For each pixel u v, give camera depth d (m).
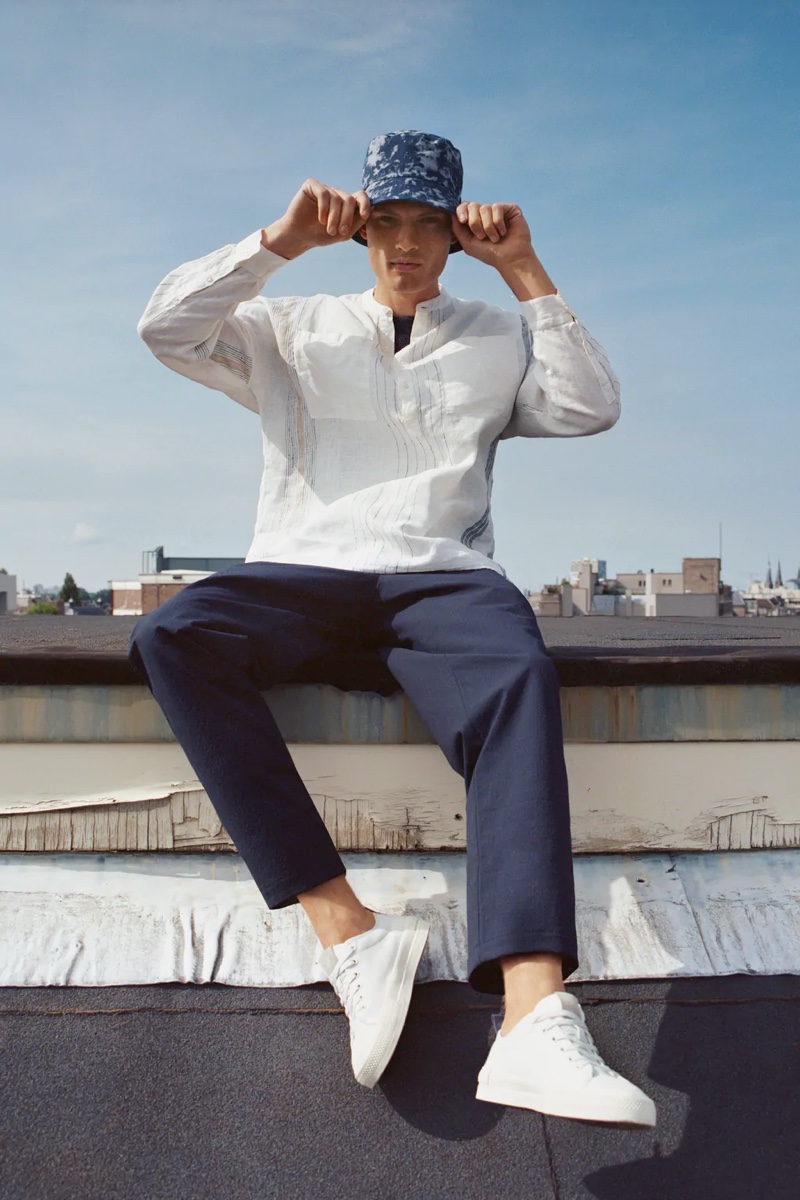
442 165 1.60
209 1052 1.25
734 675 1.62
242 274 1.59
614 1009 1.36
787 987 1.42
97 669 1.57
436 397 1.66
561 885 1.19
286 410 1.70
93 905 1.51
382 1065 1.17
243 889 1.55
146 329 1.59
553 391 1.67
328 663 1.58
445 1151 1.10
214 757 1.31
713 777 1.63
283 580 1.51
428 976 1.42
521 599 1.52
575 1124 1.14
